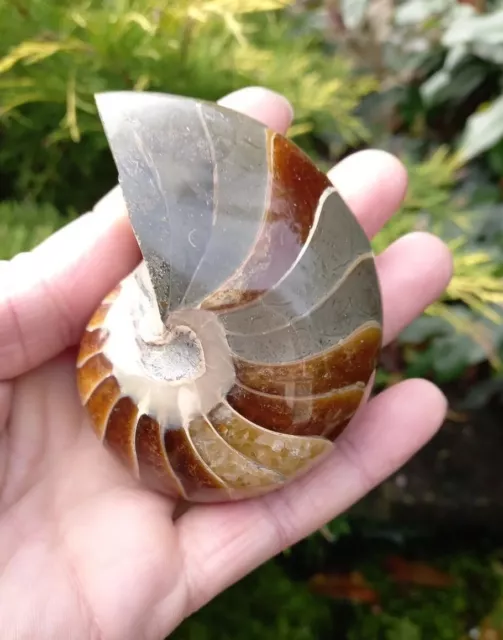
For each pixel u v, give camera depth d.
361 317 0.13
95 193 0.21
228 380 0.12
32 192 0.20
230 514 0.15
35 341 0.15
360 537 0.24
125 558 0.14
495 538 0.24
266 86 0.20
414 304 0.17
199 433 0.13
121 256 0.16
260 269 0.12
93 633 0.14
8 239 0.18
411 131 0.26
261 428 0.13
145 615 0.14
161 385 0.13
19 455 0.16
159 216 0.12
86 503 0.15
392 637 0.21
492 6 0.23
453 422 0.24
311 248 0.12
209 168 0.12
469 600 0.23
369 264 0.13
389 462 0.16
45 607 0.14
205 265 0.12
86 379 0.14
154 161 0.12
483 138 0.21
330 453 0.15
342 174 0.17
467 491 0.22
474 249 0.22
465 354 0.22
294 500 0.15
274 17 0.25
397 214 0.21
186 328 0.12
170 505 0.15
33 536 0.15
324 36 0.25
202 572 0.15
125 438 0.13
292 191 0.12
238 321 0.12
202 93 0.20
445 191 0.23
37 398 0.16
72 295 0.15
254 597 0.21
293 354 0.12
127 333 0.13
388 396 0.16
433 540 0.24
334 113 0.21
